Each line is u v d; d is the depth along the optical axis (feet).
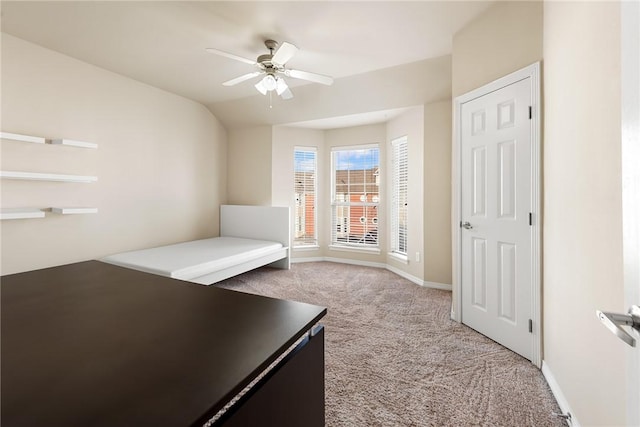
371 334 8.27
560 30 5.43
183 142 14.64
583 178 4.50
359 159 17.03
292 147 17.20
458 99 8.66
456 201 8.92
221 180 17.17
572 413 4.89
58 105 9.91
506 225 7.37
